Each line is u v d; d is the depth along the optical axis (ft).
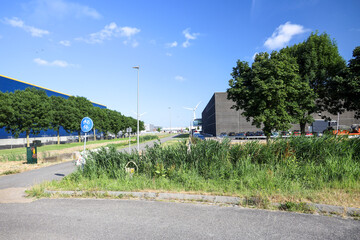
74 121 141.38
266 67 61.67
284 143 28.32
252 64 64.54
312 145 26.94
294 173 22.04
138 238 11.62
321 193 17.24
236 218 14.05
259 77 61.93
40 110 114.62
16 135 107.65
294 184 19.29
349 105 73.92
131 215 15.12
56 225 13.69
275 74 60.95
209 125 244.22
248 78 66.44
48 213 16.07
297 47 84.07
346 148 26.78
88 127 31.24
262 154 27.22
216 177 23.25
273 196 17.22
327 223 12.96
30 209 17.20
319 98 87.92
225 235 11.73
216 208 16.11
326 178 20.26
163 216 14.76
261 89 58.59
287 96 62.08
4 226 13.73
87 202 18.62
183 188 20.86
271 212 14.96
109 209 16.53
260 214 14.62
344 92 65.82
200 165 25.61
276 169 24.29
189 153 28.04
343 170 21.18
